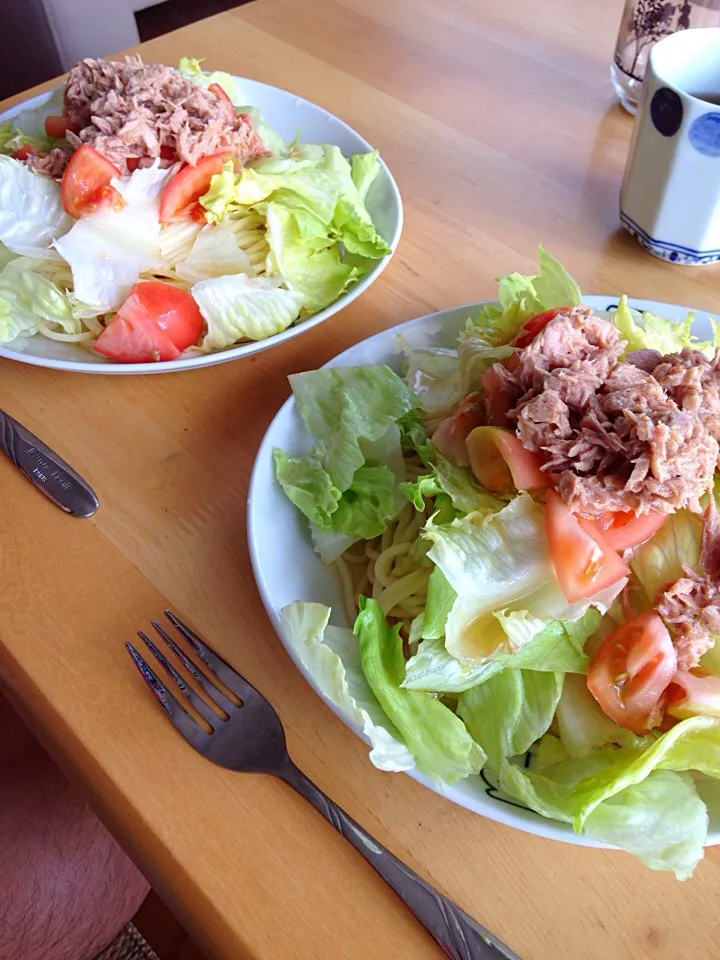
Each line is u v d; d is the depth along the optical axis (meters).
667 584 0.29
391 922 0.25
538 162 0.51
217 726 0.29
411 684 0.28
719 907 0.26
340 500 0.33
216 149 0.45
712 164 0.40
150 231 0.43
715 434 0.29
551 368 0.30
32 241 0.43
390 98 0.56
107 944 0.41
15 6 0.88
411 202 0.48
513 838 0.27
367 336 0.42
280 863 0.26
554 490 0.29
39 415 0.38
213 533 0.34
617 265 0.45
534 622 0.28
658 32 0.50
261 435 0.38
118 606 0.32
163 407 0.39
